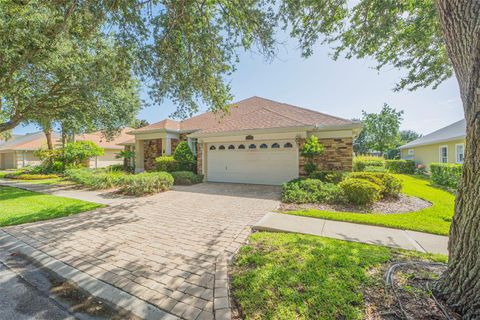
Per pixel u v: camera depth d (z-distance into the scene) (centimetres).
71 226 503
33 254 368
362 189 638
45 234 454
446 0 208
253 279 268
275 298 233
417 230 446
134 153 1673
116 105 1120
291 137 1021
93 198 820
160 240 418
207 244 397
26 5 514
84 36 555
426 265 291
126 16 472
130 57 558
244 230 468
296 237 409
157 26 501
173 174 1144
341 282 254
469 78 184
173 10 470
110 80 700
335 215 540
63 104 995
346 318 203
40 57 679
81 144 1880
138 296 254
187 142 1384
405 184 1086
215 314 220
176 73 582
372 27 504
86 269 316
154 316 223
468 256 199
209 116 1584
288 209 632
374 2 465
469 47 189
